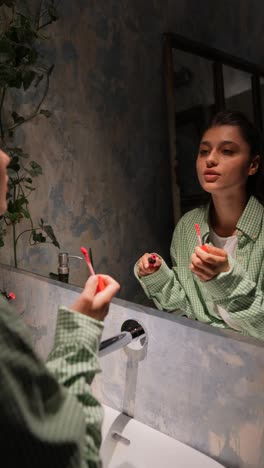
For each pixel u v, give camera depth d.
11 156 1.36
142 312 1.03
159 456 0.95
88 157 1.17
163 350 0.99
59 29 1.21
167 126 0.99
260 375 0.84
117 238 1.10
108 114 1.10
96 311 0.60
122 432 1.02
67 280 1.24
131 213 1.07
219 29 0.87
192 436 0.96
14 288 1.43
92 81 1.15
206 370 0.92
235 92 0.86
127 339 0.97
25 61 1.31
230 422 0.90
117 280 1.10
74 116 1.19
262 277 0.84
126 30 1.04
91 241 1.16
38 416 0.43
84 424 0.46
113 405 1.12
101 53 1.12
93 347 0.56
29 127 1.31
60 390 0.46
